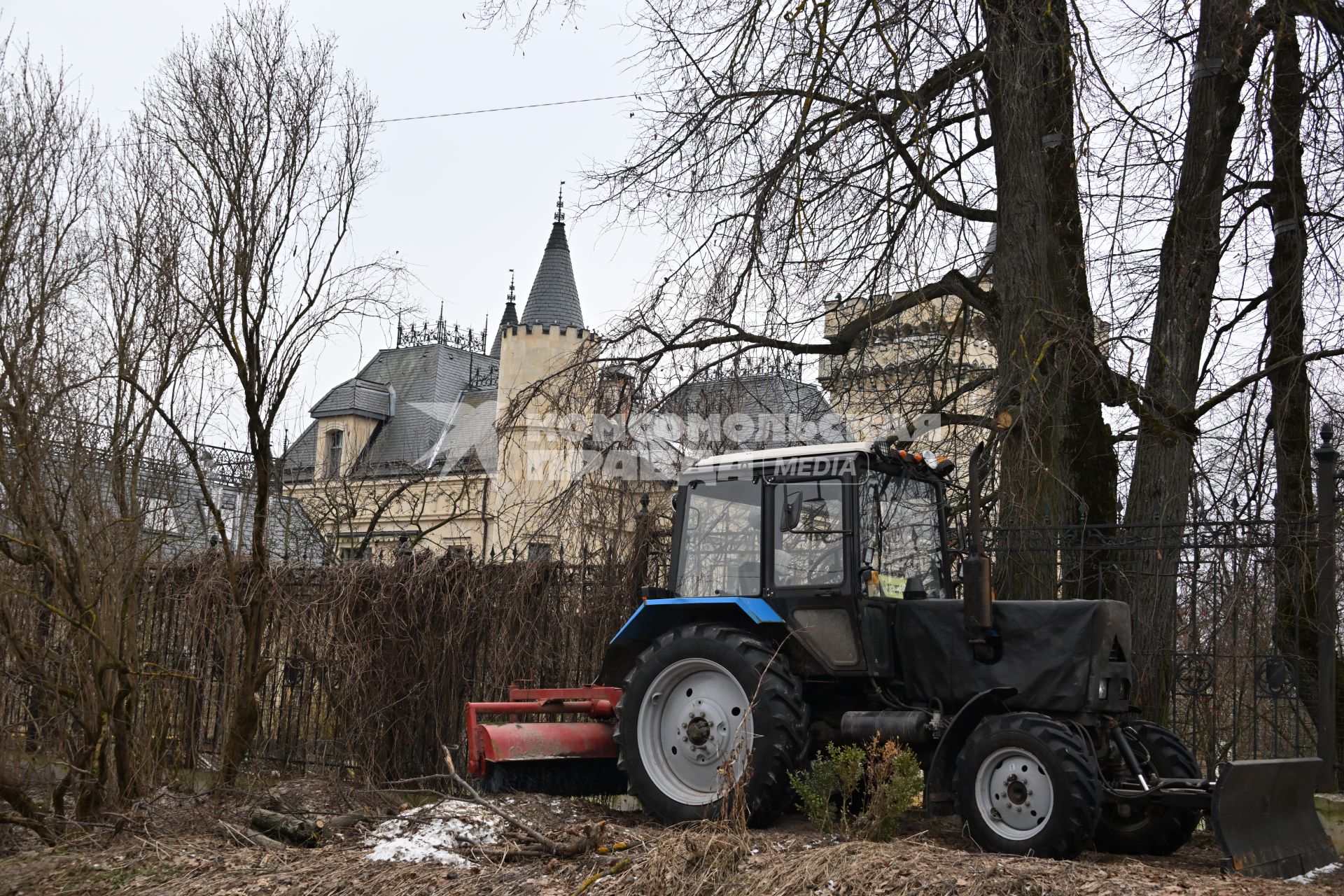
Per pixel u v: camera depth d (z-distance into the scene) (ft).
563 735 25.85
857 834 20.56
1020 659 22.18
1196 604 26.22
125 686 23.89
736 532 25.50
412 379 148.66
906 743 22.29
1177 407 31.09
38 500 22.65
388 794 26.94
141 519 25.18
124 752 24.21
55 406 23.61
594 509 33.55
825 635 23.66
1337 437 32.14
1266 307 33.78
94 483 24.16
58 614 22.58
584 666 30.40
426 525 108.17
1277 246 33.47
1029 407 30.07
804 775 22.36
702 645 23.77
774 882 17.72
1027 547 28.30
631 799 27.71
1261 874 18.71
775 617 23.76
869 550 24.04
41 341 23.30
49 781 25.30
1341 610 26.40
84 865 20.95
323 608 32.24
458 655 30.94
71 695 23.20
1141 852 22.44
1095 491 34.73
